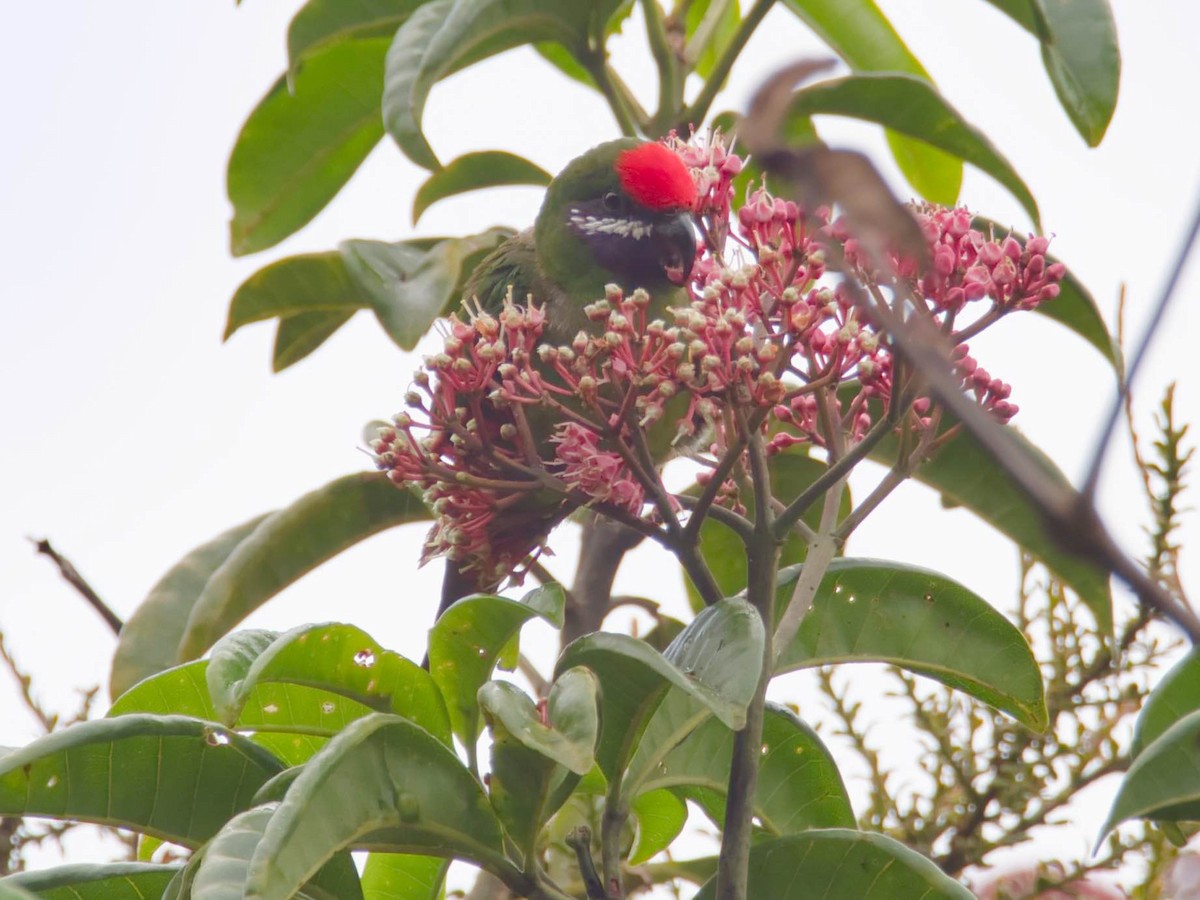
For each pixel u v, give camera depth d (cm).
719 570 751
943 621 531
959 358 471
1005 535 673
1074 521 174
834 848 445
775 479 706
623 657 416
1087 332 695
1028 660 529
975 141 730
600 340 477
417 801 412
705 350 450
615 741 444
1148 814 456
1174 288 176
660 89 816
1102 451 174
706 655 421
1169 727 500
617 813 453
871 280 446
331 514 710
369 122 837
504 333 530
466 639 485
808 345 475
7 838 641
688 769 526
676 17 838
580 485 488
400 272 713
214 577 704
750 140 174
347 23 760
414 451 497
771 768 532
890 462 693
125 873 447
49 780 441
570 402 667
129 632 698
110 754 446
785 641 456
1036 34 662
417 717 484
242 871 383
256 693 488
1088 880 611
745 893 425
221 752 458
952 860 634
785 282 476
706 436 674
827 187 170
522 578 557
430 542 564
